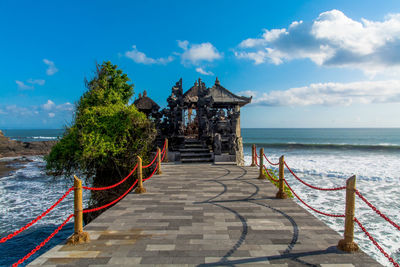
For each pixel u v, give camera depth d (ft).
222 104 64.18
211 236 15.25
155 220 17.89
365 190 66.08
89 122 40.01
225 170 38.09
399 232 41.42
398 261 33.27
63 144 40.73
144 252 13.38
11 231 45.80
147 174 42.88
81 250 13.61
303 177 84.74
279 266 11.99
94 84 54.70
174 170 38.14
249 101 63.00
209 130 52.06
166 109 52.90
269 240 14.70
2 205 60.64
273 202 22.02
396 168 93.61
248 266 11.99
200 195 24.35
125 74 60.95
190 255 13.03
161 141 50.08
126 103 57.77
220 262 12.35
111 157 40.81
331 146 189.06
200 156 47.01
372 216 48.26
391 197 59.57
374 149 162.09
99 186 43.83
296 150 171.12
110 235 15.46
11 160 138.41
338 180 79.15
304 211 19.67
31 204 61.41
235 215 18.85
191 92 72.13
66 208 58.29
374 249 36.63
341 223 46.26
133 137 43.55
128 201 22.52
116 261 12.52
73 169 43.34
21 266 34.94
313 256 12.87
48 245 40.93
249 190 26.16
